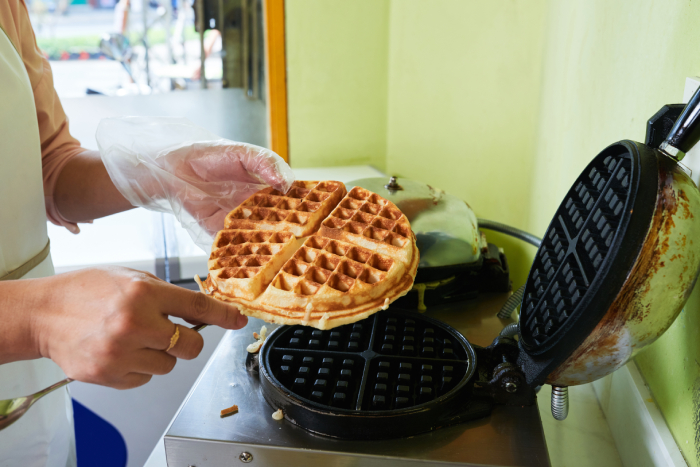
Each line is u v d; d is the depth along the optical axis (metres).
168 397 1.75
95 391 1.69
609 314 0.63
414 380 0.92
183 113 2.68
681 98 0.77
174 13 2.50
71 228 1.33
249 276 0.84
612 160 0.81
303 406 0.81
